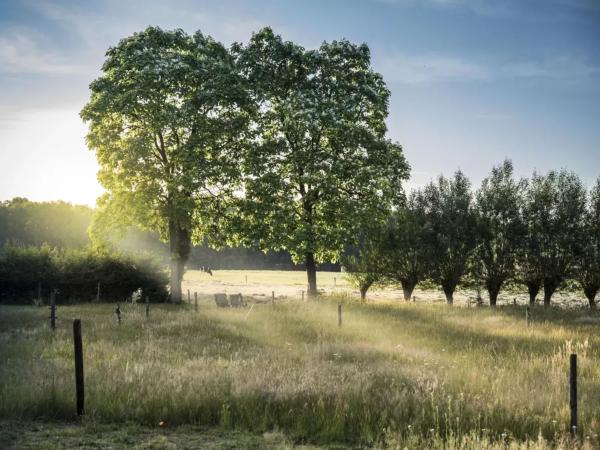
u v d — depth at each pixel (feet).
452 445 26.84
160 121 113.60
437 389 38.19
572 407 31.22
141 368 41.19
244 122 122.93
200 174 116.37
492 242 131.95
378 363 48.32
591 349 58.95
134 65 117.60
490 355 54.19
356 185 121.39
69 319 85.66
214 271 354.33
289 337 68.18
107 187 121.29
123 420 32.30
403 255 133.08
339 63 129.59
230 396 34.88
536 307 114.32
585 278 127.44
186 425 31.50
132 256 134.82
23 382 37.27
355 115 122.11
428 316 92.02
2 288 126.72
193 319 84.94
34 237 416.67
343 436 30.30
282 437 29.50
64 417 32.63
